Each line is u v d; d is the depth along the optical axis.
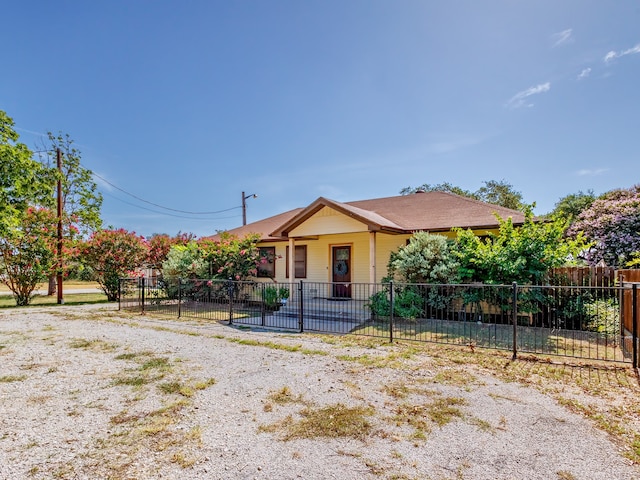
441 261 10.60
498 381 5.32
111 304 16.12
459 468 3.02
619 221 14.95
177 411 4.22
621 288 6.12
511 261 9.52
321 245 15.59
